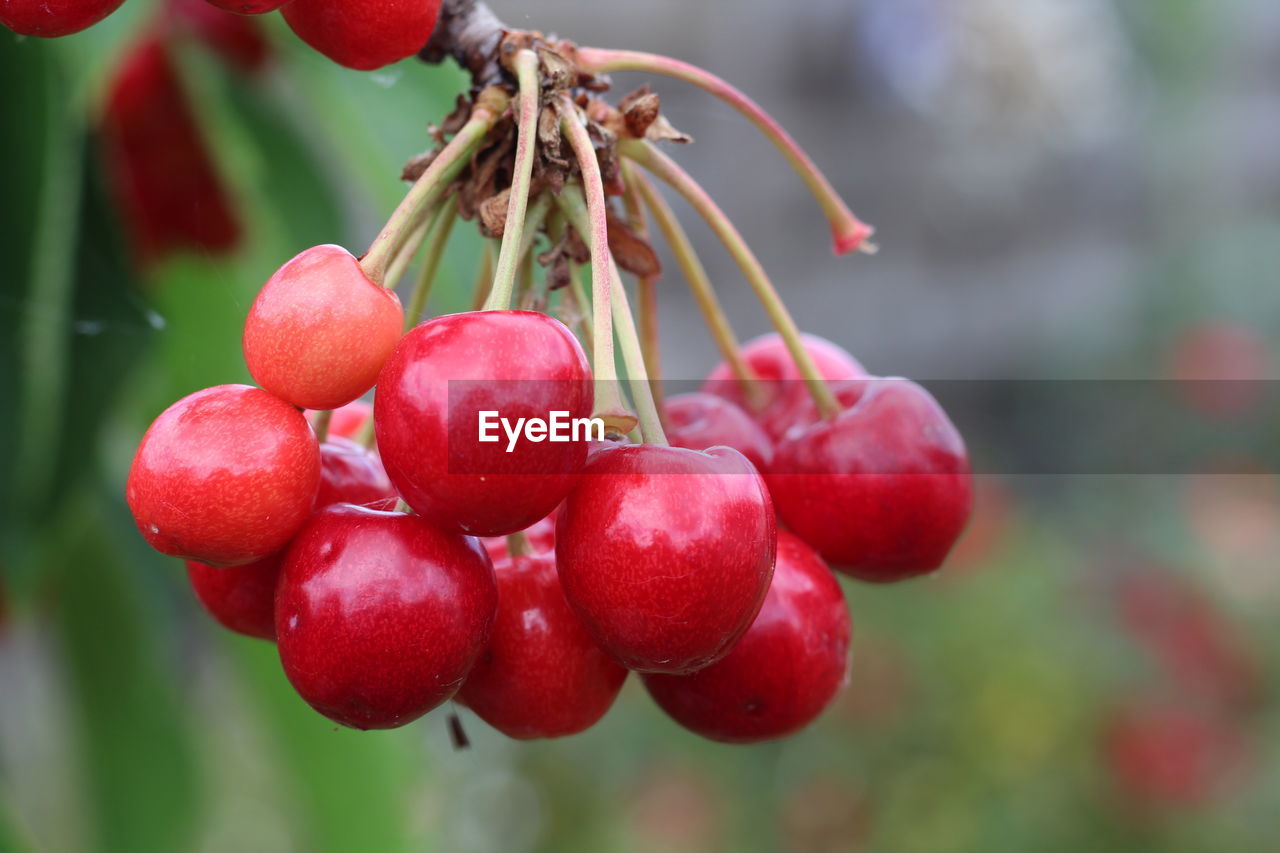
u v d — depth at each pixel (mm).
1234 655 1150
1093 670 1108
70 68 440
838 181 1844
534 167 372
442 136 380
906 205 1856
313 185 528
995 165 1821
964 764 1083
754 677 377
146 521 351
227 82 509
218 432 350
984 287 1858
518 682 371
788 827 1123
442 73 489
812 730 1131
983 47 1657
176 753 541
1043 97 1676
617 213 398
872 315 1814
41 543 456
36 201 442
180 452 349
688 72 387
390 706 354
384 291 354
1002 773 1070
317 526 356
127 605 527
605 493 352
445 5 375
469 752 1177
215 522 349
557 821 1179
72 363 462
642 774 1175
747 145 1824
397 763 566
